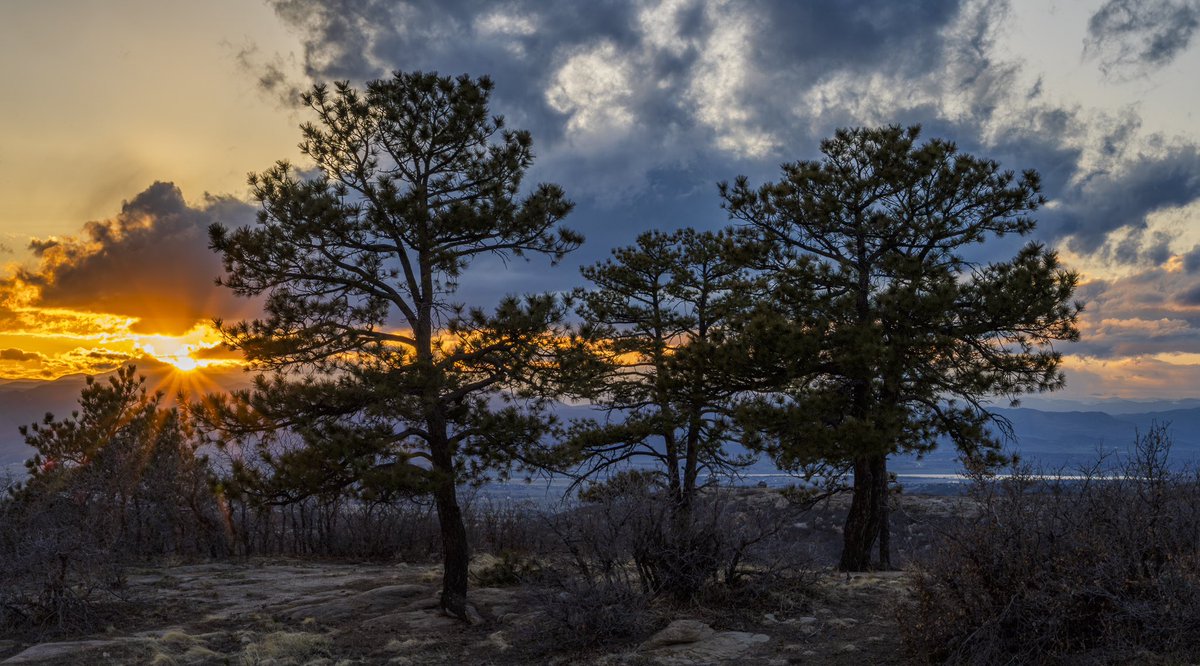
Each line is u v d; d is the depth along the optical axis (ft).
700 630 30.55
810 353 58.65
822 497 66.85
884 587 37.55
